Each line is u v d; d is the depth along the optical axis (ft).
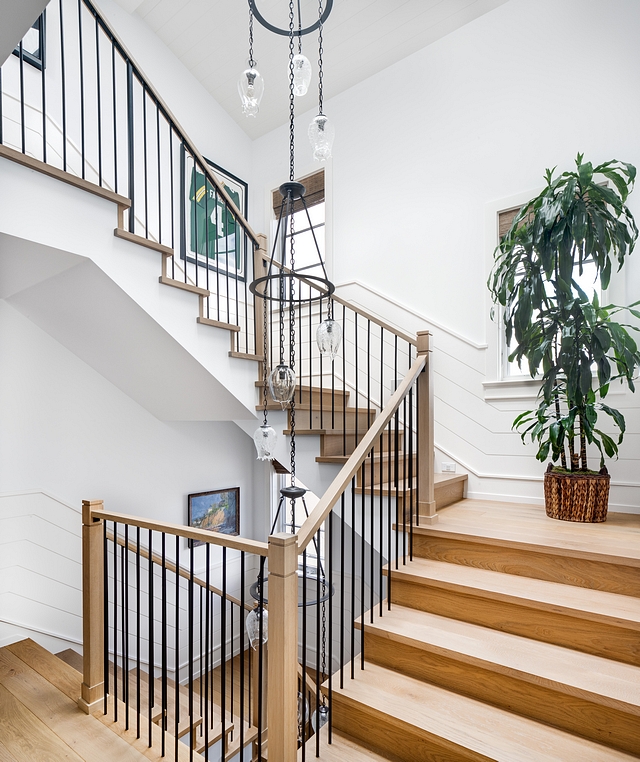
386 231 13.70
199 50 14.46
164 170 14.10
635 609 6.02
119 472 12.42
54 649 10.77
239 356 10.13
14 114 10.59
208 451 14.87
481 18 12.12
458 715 5.47
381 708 5.58
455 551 7.98
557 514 9.00
